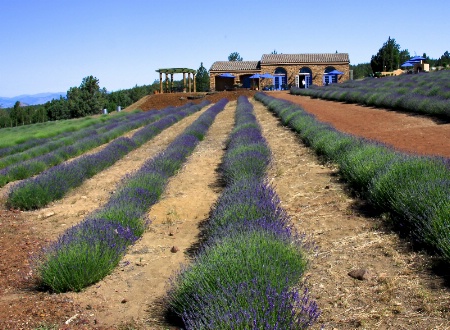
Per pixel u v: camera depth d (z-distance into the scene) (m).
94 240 5.56
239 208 5.98
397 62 61.16
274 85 52.28
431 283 4.24
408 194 5.82
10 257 6.31
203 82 70.69
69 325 4.23
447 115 15.60
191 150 14.59
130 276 5.38
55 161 15.05
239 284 3.66
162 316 4.33
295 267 4.33
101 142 19.70
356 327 3.67
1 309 4.64
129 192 8.12
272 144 14.39
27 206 9.08
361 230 5.91
